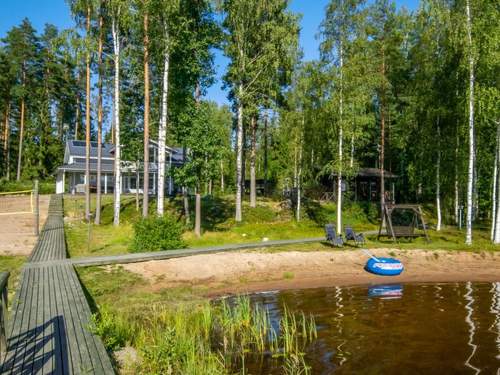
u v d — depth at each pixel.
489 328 9.05
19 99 51.69
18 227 23.55
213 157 21.59
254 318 9.25
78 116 59.38
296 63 27.14
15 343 6.46
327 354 7.58
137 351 7.05
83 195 39.34
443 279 15.12
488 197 33.50
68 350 6.16
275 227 26.06
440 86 24.81
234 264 16.05
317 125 27.42
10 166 55.31
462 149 24.50
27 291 9.86
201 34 23.77
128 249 17.00
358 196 44.19
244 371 6.78
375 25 31.58
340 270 16.38
